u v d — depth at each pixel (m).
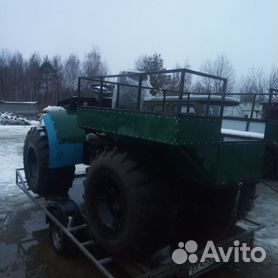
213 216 3.49
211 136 2.76
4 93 47.75
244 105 11.30
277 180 5.95
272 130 3.73
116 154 3.12
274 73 25.86
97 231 3.28
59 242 3.84
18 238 4.38
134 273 2.94
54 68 51.09
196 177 2.98
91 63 54.75
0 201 5.79
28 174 5.24
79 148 4.67
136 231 2.82
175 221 3.17
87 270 3.64
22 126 19.52
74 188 5.03
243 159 3.08
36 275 3.51
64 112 4.77
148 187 2.84
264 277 3.63
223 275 3.64
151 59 37.31
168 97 5.17
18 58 58.25
